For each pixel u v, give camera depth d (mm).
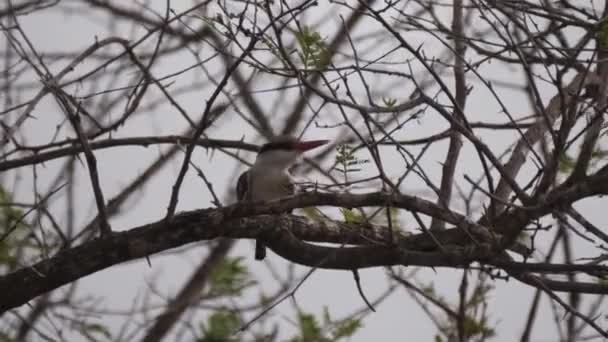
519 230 8469
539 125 9969
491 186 8500
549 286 9062
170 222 9188
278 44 7992
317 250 9414
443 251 8664
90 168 8992
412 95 9297
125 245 9156
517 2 9188
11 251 10062
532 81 8219
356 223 9273
